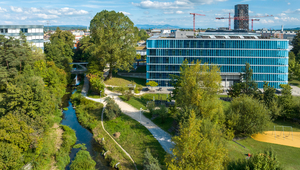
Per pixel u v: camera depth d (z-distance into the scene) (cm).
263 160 3059
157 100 8206
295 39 14950
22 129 4334
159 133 5728
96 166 4722
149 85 10275
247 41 10138
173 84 7731
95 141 5794
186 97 5547
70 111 7800
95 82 9056
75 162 4638
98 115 7162
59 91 8988
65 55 14350
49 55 10969
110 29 9875
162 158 4722
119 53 9856
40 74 8500
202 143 3362
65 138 5666
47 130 5306
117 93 9294
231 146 4909
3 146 3925
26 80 5525
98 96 8881
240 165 3253
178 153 3428
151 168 3988
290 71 11806
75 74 12950
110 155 5019
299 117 6269
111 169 4625
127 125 6266
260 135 5656
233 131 5278
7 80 7812
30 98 5097
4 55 7769
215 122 5109
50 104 5712
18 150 4147
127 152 5156
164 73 10556
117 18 9956
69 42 17975
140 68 13650
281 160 4484
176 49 10356
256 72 10319
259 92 7600
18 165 4044
